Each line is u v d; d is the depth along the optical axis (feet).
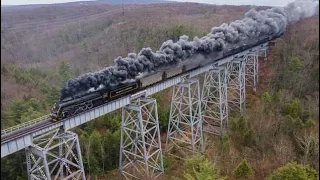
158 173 133.18
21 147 87.61
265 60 216.54
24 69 253.85
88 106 103.50
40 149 87.97
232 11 342.03
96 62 281.95
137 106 114.62
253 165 117.19
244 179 107.76
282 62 200.95
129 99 115.24
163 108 182.50
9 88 199.93
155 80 124.88
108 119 172.96
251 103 185.88
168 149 149.48
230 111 180.75
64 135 97.55
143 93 119.65
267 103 157.79
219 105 159.74
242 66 181.37
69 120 97.91
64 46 349.82
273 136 131.54
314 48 187.93
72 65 275.80
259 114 150.20
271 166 114.01
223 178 98.17
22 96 193.77
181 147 150.30
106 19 399.85
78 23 406.00
